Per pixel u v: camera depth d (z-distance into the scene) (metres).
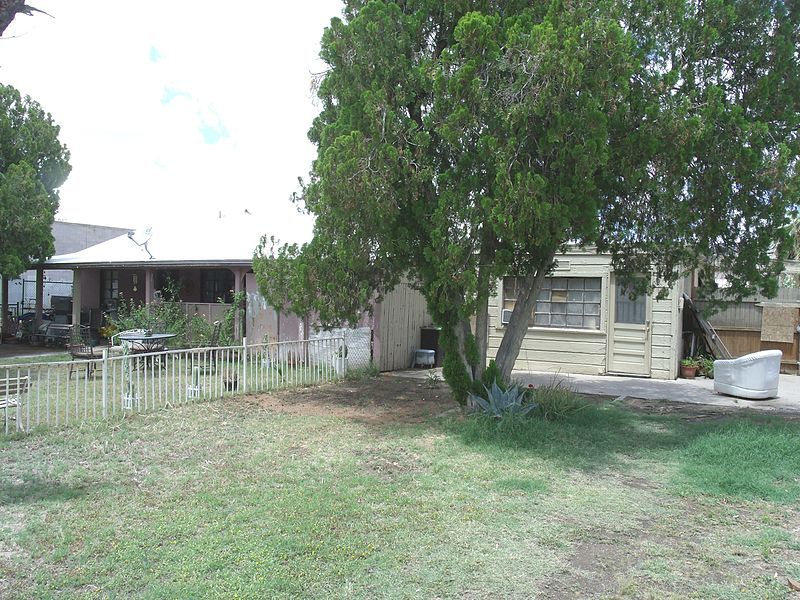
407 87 8.47
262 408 9.52
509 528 4.82
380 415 9.18
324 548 4.37
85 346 13.94
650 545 4.56
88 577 3.90
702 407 10.33
